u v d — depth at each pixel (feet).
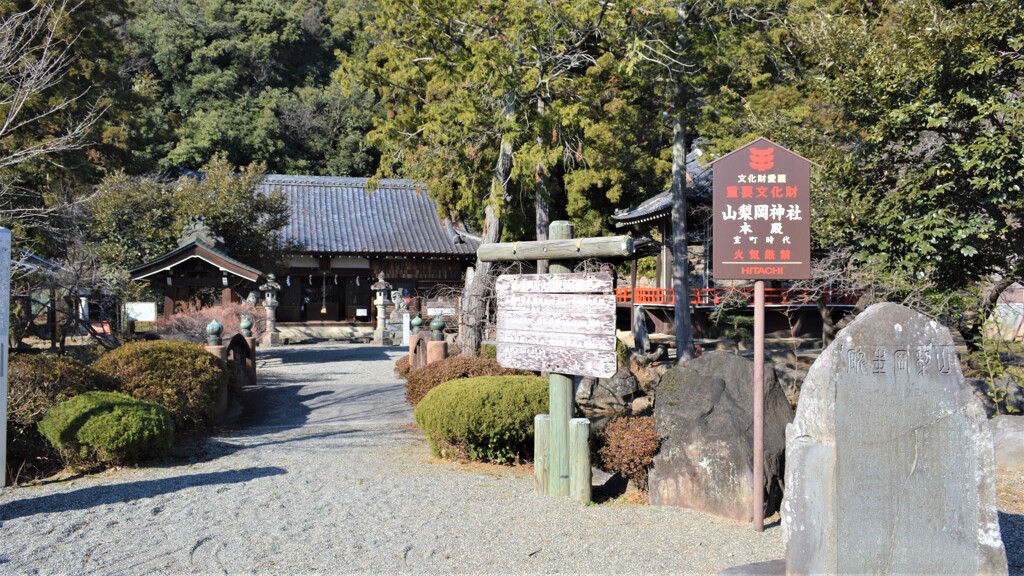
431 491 19.43
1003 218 23.63
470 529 16.24
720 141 48.32
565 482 18.75
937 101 23.35
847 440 12.28
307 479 20.76
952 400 12.75
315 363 59.00
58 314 52.85
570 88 42.34
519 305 19.81
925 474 12.55
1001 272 25.55
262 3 132.26
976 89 22.72
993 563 12.53
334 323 92.68
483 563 14.24
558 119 40.06
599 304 17.76
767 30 47.65
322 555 14.65
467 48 40.63
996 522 12.60
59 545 15.11
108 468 21.70
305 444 26.61
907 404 12.57
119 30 116.88
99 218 61.31
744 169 15.97
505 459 23.04
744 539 15.46
